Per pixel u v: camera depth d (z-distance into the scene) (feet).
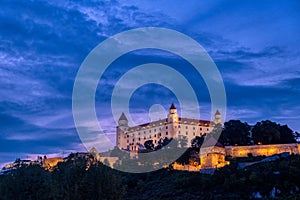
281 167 458.91
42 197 331.57
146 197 465.47
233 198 415.85
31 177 338.34
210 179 466.70
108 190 339.77
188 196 442.91
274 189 415.23
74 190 330.54
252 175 436.35
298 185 415.03
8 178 341.00
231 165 529.04
